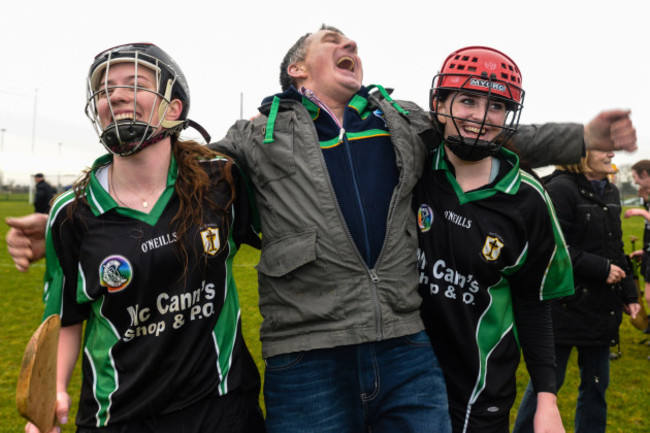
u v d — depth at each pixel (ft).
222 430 5.90
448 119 6.41
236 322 6.33
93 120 5.84
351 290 6.01
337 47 6.79
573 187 10.21
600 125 6.87
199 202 5.95
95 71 5.69
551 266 6.70
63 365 5.98
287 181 6.24
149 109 5.72
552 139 7.02
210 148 6.83
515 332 6.95
